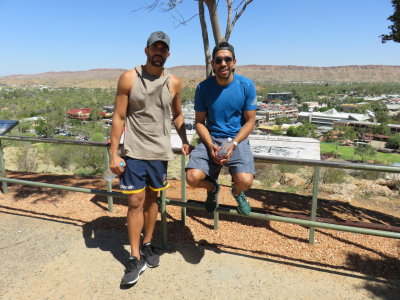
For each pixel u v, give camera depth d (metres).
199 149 2.15
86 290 2.09
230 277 2.23
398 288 2.13
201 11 5.02
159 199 2.53
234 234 2.89
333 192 4.99
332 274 2.29
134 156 2.08
